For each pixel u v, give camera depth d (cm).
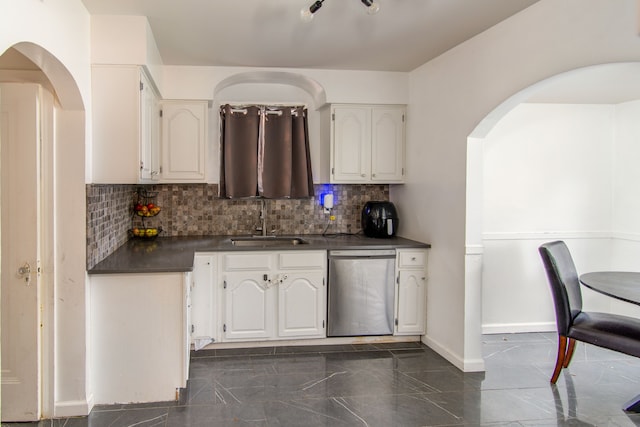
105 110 280
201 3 263
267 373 333
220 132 423
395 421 265
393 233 431
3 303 256
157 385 285
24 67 255
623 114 439
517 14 278
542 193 442
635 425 265
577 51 236
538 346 402
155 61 331
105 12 275
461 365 342
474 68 320
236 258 372
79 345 265
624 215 440
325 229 456
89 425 255
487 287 437
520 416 274
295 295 382
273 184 430
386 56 369
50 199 259
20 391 258
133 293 280
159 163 389
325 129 436
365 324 391
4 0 160
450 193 354
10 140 254
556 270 315
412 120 417
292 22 293
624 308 436
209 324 372
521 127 437
